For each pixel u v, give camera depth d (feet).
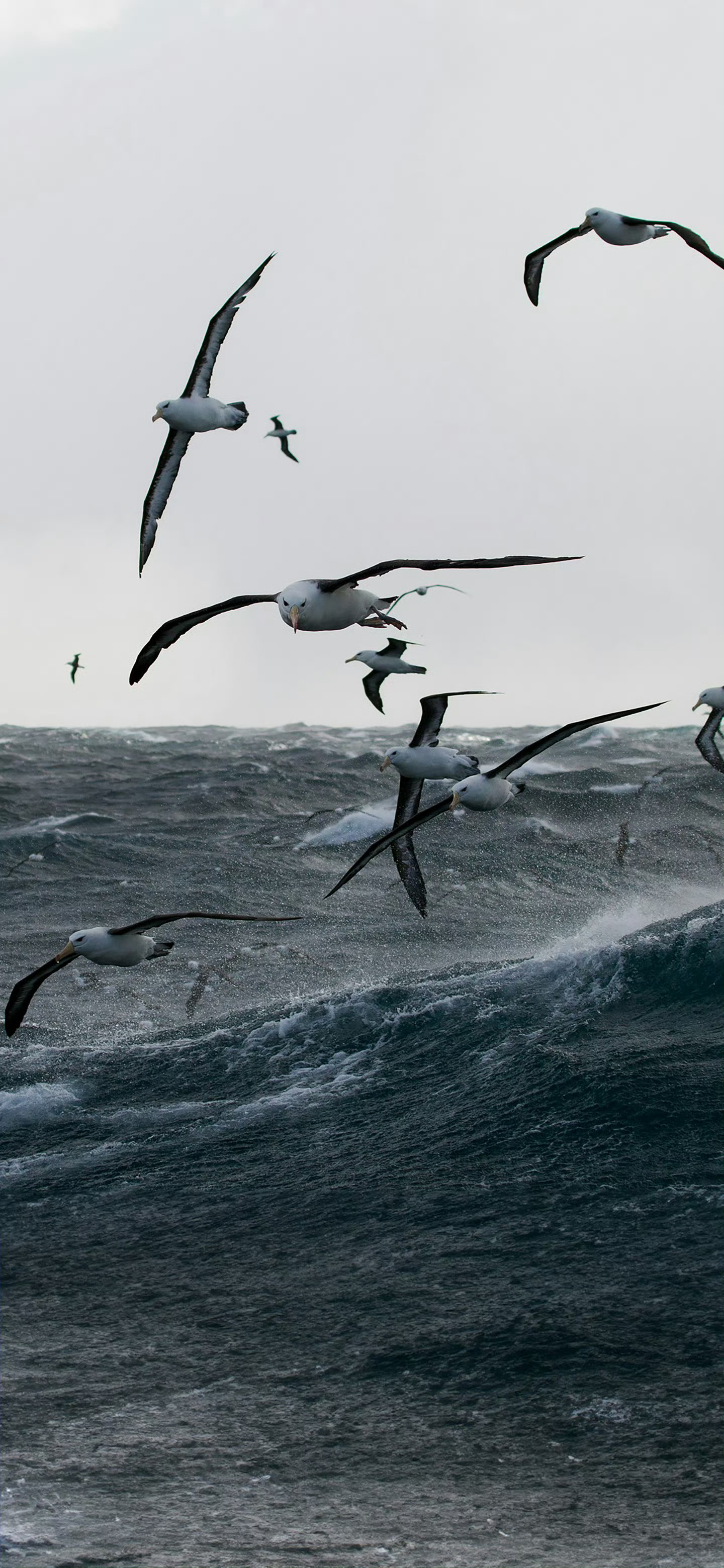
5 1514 31.48
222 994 84.33
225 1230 47.01
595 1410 34.14
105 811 150.51
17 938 99.86
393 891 112.68
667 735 209.26
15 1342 40.40
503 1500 31.14
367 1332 38.93
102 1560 29.58
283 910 107.55
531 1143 50.03
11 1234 48.49
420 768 37.68
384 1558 29.27
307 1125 56.03
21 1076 65.26
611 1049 57.36
